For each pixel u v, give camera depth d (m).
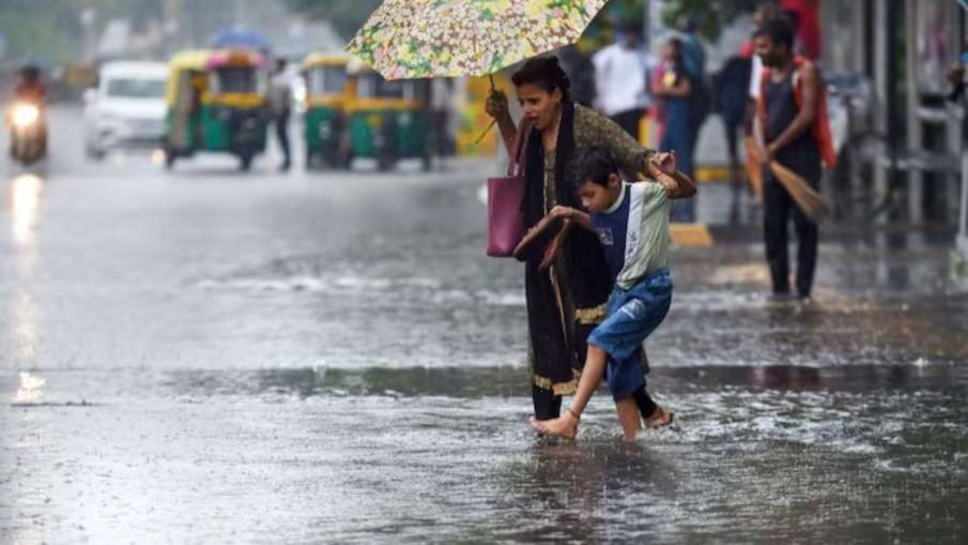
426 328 27.52
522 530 15.06
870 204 48.94
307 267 36.62
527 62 18.44
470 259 38.06
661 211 18.16
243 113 78.69
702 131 62.72
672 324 27.55
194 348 25.58
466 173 76.12
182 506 15.96
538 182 18.62
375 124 78.38
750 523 15.23
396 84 79.06
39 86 78.88
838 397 21.25
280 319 28.64
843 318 28.03
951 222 44.34
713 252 38.31
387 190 62.75
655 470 17.27
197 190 62.53
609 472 17.20
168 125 79.44
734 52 61.69
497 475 17.12
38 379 22.83
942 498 16.09
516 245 18.75
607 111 47.56
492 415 20.25
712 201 52.00
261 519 15.48
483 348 25.44
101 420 19.98
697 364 23.83
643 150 18.39
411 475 17.14
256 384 22.47
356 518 15.50
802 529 15.03
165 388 22.16
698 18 53.56
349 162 80.12
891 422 19.66
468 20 17.45
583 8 17.52
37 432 19.28
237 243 41.94
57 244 41.50
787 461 17.64
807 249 30.48
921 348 24.97
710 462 17.61
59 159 87.31
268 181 68.81
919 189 49.03
